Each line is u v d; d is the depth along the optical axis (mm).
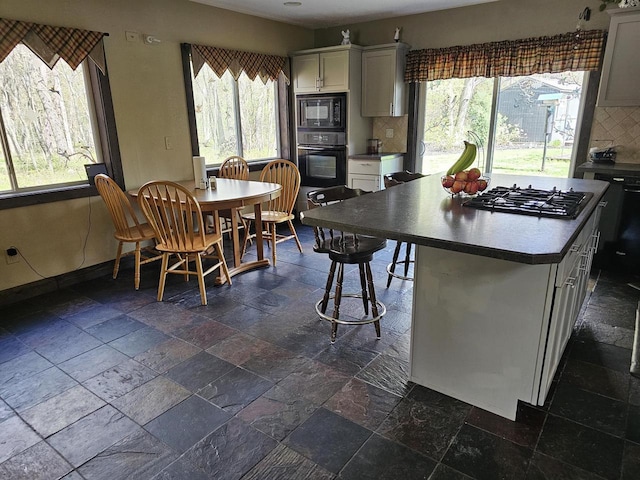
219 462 1722
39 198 3373
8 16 3049
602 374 2268
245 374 2311
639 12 3406
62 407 2062
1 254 3223
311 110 5359
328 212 2131
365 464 1704
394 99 4980
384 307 2816
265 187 3789
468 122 4930
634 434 1849
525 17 4277
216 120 4809
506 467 1682
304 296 3303
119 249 3689
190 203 3062
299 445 1807
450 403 2061
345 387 2191
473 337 1950
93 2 3492
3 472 1688
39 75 3365
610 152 3908
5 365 2418
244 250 4191
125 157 3889
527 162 4676
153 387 2209
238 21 4715
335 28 5512
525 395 1884
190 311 3076
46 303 3250
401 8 4637
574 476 1636
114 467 1705
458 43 4703
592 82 4039
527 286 1753
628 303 3070
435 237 1662
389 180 3342
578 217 1955
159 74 4051
